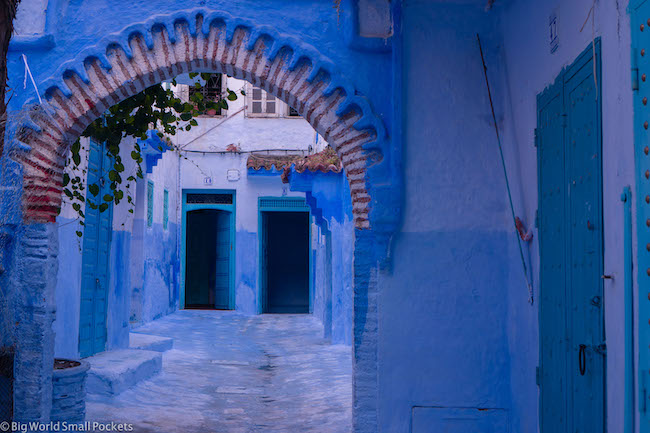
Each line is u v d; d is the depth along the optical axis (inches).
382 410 226.8
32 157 236.5
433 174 233.0
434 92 235.3
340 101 237.5
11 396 211.8
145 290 655.8
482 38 237.0
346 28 238.8
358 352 230.2
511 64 223.8
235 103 831.7
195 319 729.0
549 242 183.0
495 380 227.9
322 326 679.7
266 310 849.5
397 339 228.8
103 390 313.7
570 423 163.8
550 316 181.9
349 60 239.9
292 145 828.0
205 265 925.8
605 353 140.9
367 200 233.1
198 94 295.6
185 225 828.6
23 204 233.1
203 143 828.0
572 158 163.2
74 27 243.3
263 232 844.0
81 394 258.4
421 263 230.7
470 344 228.8
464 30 237.5
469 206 232.4
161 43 240.2
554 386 178.1
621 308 133.3
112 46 239.8
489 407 227.1
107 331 400.8
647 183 121.6
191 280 922.7
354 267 232.8
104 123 288.4
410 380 227.8
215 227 912.3
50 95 239.8
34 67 242.2
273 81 239.5
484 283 230.5
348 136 236.7
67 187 332.2
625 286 129.2
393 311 229.6
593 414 147.3
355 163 235.6
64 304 328.2
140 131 291.9
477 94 235.5
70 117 239.8
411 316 229.5
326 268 590.6
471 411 227.0
